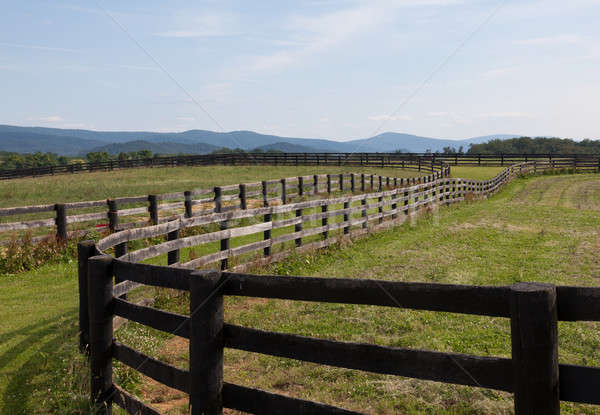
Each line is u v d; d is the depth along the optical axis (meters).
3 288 7.83
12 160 141.75
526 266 9.41
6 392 4.01
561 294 2.18
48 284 8.10
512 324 2.19
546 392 2.12
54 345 5.00
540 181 36.16
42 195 26.34
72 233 10.48
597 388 2.10
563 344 5.31
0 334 5.47
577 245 11.91
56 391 3.90
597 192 28.86
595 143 135.38
